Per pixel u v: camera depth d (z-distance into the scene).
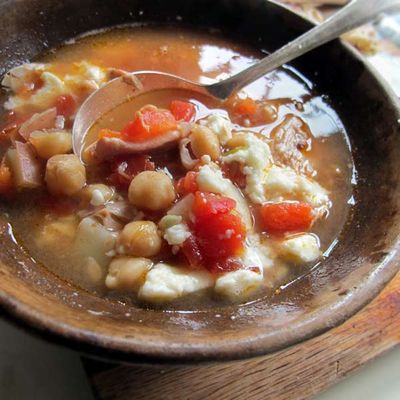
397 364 0.19
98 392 0.17
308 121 0.22
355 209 0.19
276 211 0.18
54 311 0.13
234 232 0.17
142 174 0.18
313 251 0.18
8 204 0.18
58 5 0.22
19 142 0.19
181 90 0.22
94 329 0.13
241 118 0.21
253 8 0.24
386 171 0.19
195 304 0.17
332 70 0.23
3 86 0.21
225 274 0.17
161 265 0.17
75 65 0.22
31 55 0.22
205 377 0.17
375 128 0.21
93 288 0.17
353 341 0.19
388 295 0.20
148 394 0.17
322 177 0.20
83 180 0.18
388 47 0.29
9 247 0.17
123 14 0.24
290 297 0.17
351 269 0.17
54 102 0.21
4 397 0.18
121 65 0.23
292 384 0.18
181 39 0.24
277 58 0.22
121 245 0.17
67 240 0.17
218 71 0.23
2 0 0.20
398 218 0.17
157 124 0.19
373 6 0.23
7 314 0.13
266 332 0.14
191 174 0.18
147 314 0.16
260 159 0.19
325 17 0.29
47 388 0.18
